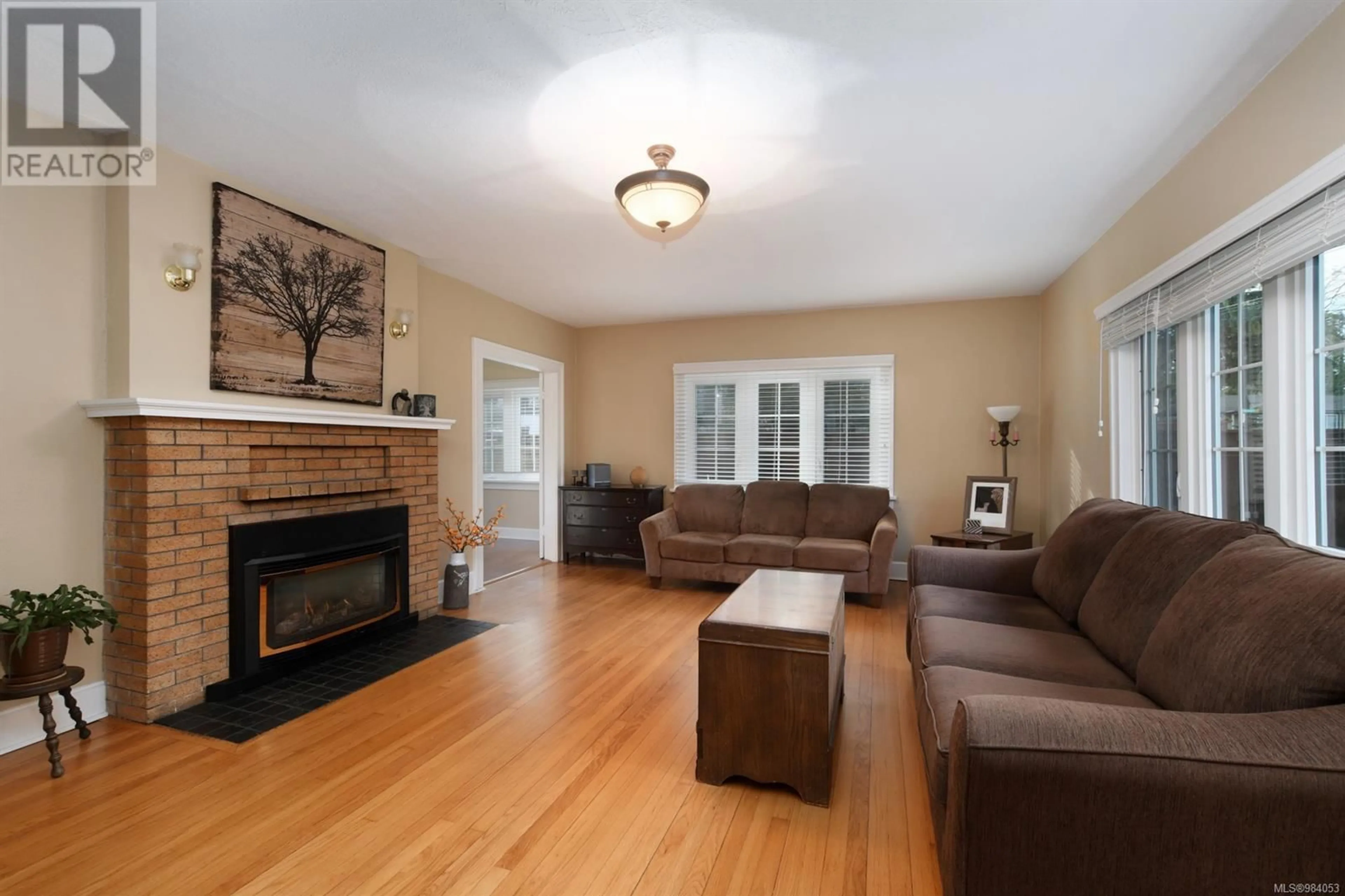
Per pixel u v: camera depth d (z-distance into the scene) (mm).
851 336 5449
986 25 1764
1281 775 1041
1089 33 1803
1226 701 1322
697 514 5480
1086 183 2855
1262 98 2039
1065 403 4238
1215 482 2541
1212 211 2357
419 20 1763
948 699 1636
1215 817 1061
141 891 1527
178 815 1848
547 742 2328
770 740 1969
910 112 2246
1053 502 4551
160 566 2455
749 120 2307
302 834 1759
